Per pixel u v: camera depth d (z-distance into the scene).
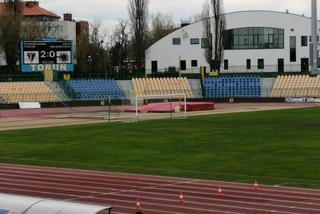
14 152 29.31
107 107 68.06
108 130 39.94
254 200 17.34
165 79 80.75
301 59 101.56
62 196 18.61
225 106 69.12
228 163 24.52
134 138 34.47
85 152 28.86
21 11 93.94
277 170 22.56
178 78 81.25
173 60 105.12
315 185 19.48
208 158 26.03
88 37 106.75
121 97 75.19
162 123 44.97
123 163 25.17
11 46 88.00
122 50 106.62
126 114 57.34
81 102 71.81
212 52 99.38
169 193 18.67
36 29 96.00
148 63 106.00
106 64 102.88
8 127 44.22
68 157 27.28
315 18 76.81
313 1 76.50
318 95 77.06
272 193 18.30
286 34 101.62
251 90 78.88
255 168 23.11
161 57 105.81
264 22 102.06
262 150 28.14
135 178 21.48
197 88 79.75
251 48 102.81
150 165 24.48
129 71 94.75
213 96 78.69
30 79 77.56
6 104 68.31
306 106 66.62
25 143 33.09
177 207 16.69
